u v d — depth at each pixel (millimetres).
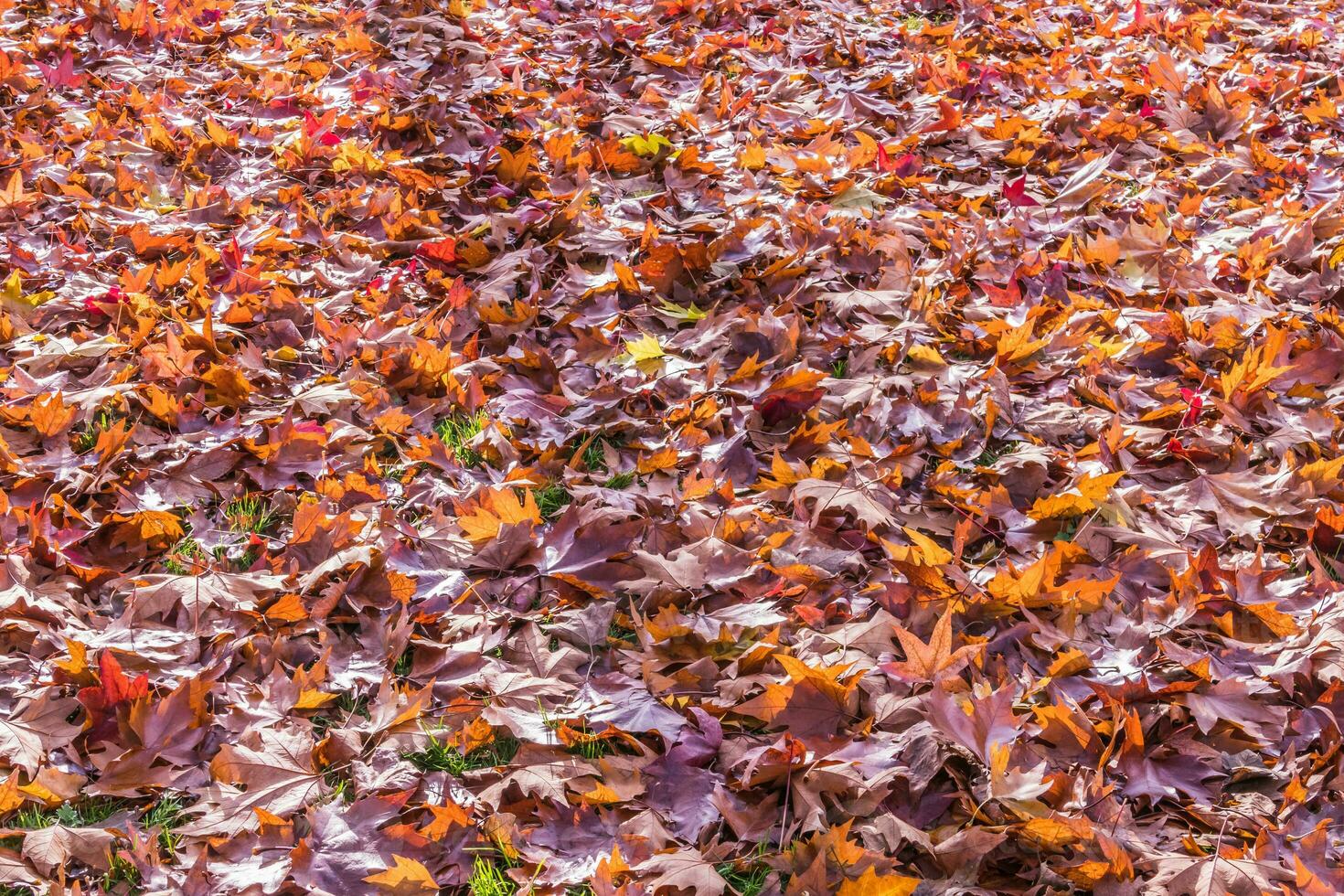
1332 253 3939
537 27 6215
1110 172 4801
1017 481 2945
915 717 2188
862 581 2633
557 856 1966
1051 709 2125
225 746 2105
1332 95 5621
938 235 4117
